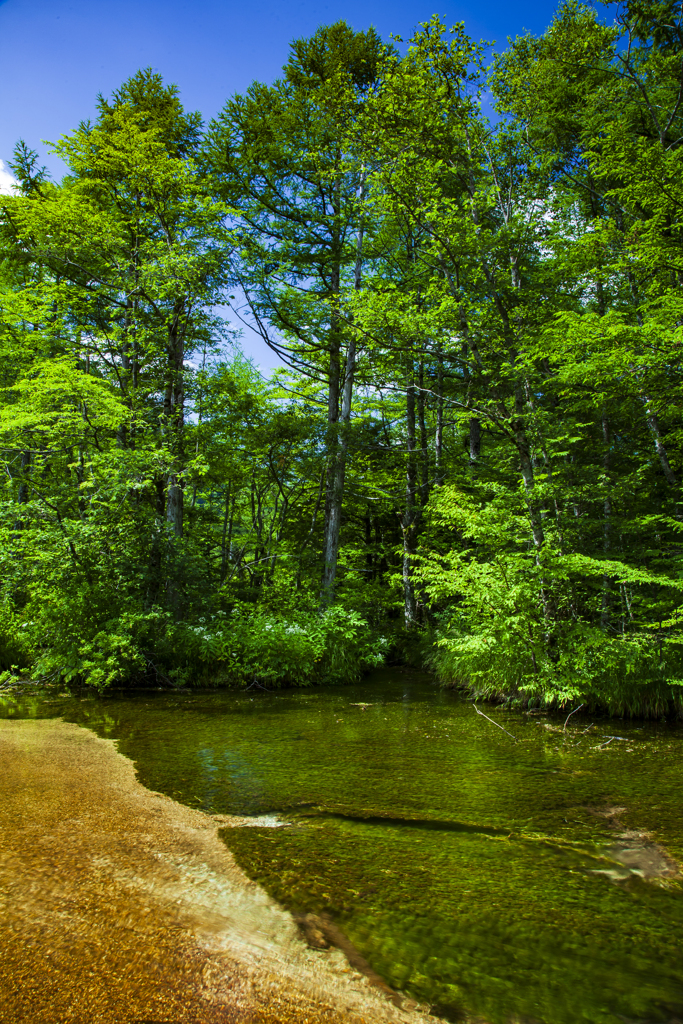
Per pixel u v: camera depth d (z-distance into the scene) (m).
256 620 10.38
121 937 2.42
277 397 18.30
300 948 2.42
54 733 6.04
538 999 2.17
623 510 11.06
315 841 3.54
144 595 10.34
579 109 12.49
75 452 12.08
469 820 3.96
